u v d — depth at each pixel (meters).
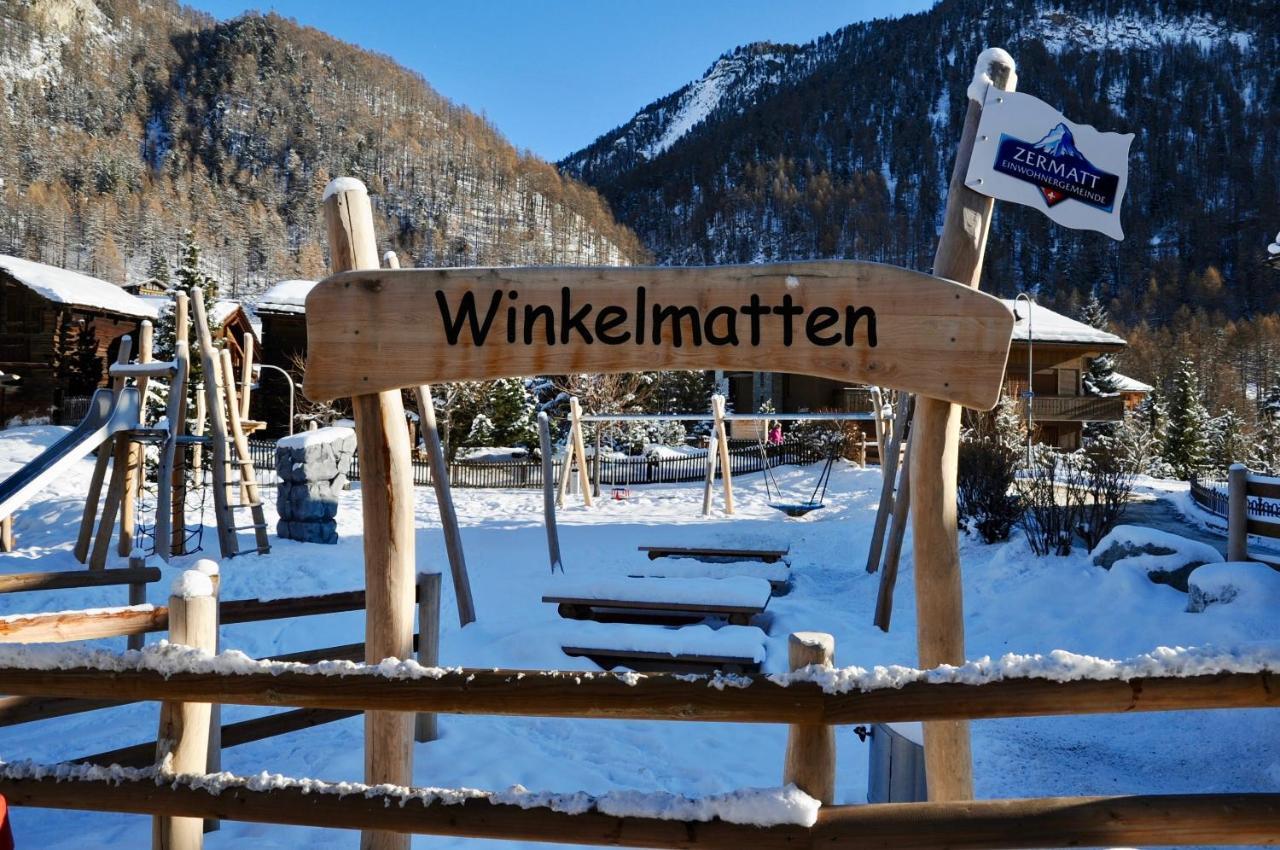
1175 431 43.59
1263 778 4.86
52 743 5.32
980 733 5.69
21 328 34.78
